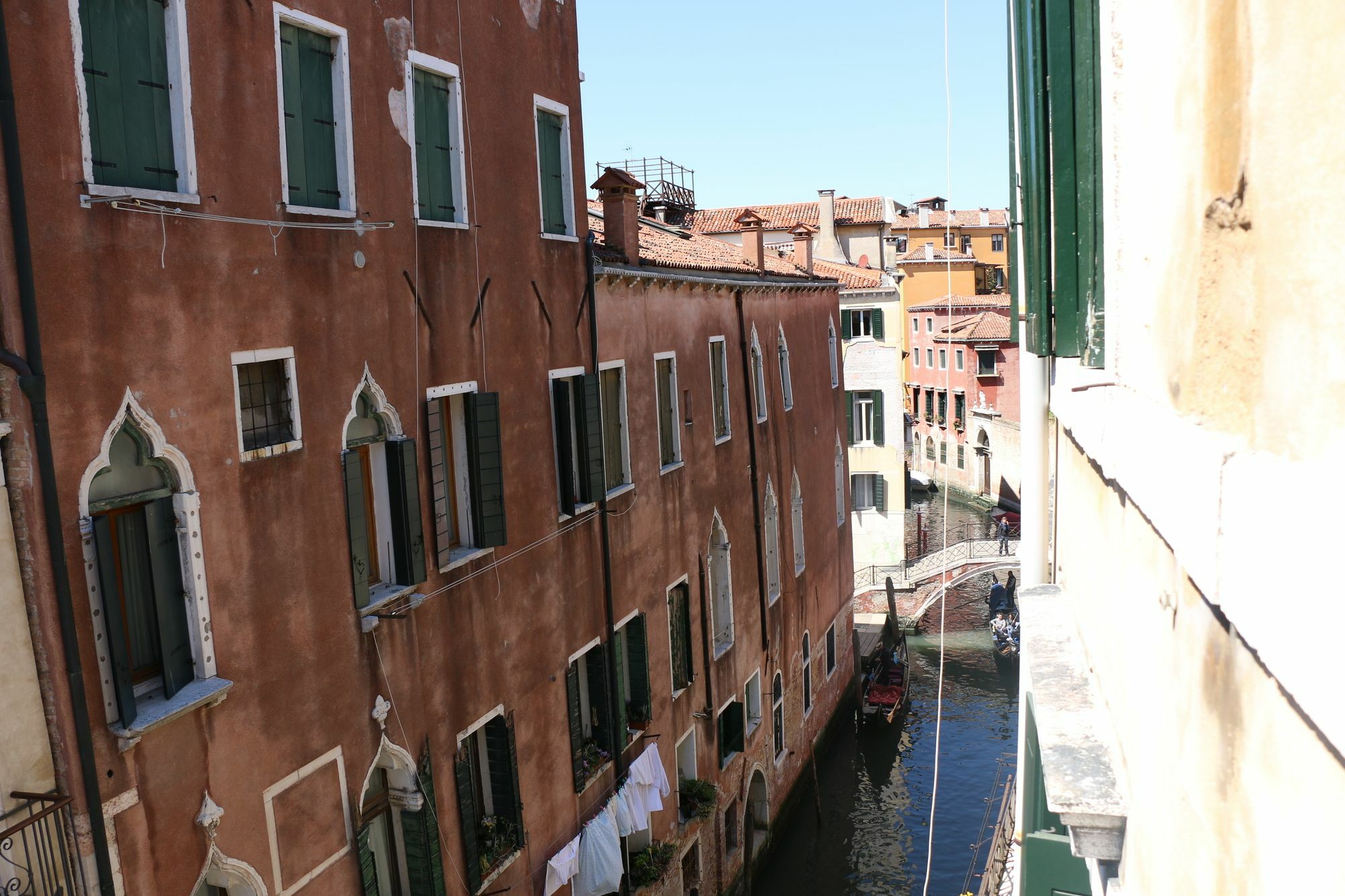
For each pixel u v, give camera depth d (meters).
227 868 8.52
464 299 11.77
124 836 7.62
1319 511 1.79
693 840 17.75
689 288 18.58
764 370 23.06
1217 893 2.68
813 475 26.78
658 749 16.47
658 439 16.94
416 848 10.79
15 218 6.90
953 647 35.00
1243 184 2.46
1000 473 51.47
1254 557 2.17
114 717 7.60
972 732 28.73
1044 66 5.45
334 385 9.76
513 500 12.75
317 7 9.52
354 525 9.91
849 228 48.09
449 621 11.41
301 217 9.35
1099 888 5.04
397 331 10.62
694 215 42.50
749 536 21.38
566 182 14.13
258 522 8.87
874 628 35.00
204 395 8.34
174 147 8.16
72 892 7.25
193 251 8.24
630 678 16.08
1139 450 3.53
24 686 7.09
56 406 7.18
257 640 8.84
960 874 22.28
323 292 9.61
